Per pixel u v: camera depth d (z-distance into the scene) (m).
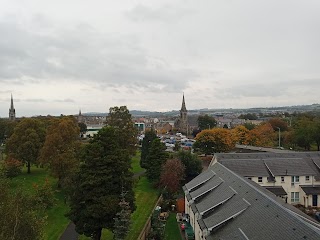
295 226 25.12
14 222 24.27
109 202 37.03
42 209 41.12
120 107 87.88
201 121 196.00
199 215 39.00
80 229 38.09
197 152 106.31
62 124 67.19
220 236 31.56
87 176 38.44
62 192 62.66
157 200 61.47
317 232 22.53
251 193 36.34
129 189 40.06
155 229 43.50
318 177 62.75
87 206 37.69
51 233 45.38
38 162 70.25
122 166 39.50
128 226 34.34
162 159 74.94
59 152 63.41
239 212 33.72
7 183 28.64
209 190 45.81
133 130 88.50
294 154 70.19
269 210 30.11
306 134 108.50
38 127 79.31
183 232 46.44
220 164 58.03
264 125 135.62
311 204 60.16
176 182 65.69
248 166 63.00
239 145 113.12
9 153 76.81
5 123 128.62
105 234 45.16
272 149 99.62
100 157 39.03
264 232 27.27
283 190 60.47
